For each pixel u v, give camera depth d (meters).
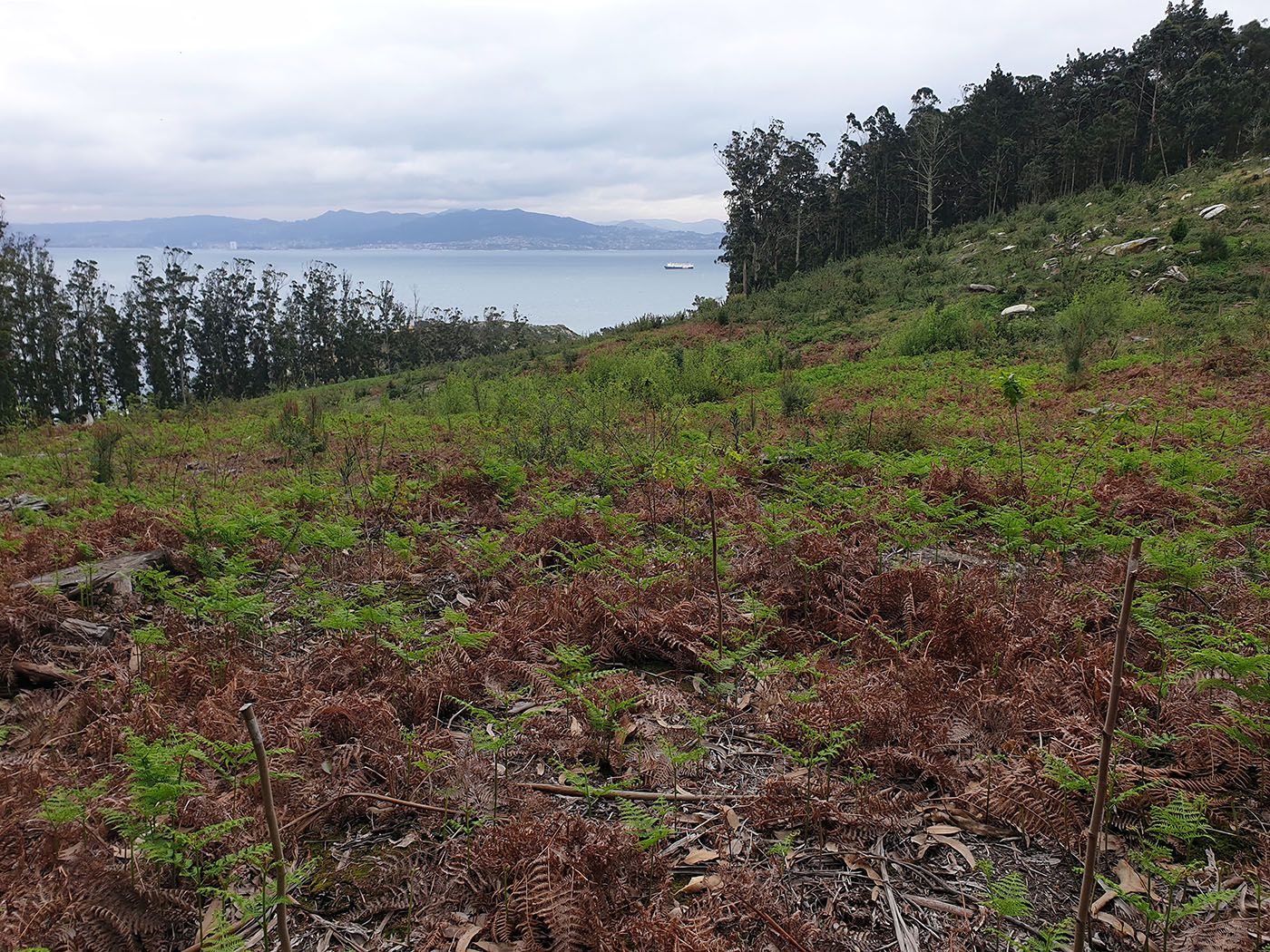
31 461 14.26
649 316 46.69
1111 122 55.75
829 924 2.61
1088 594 4.84
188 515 6.62
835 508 6.88
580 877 2.68
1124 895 2.50
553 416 12.98
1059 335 21.52
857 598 4.98
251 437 15.59
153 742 3.45
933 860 2.93
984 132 63.00
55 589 5.04
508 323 86.19
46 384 55.53
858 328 32.09
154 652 4.52
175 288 66.56
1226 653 3.53
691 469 8.36
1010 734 3.55
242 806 3.16
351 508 7.93
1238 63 63.91
